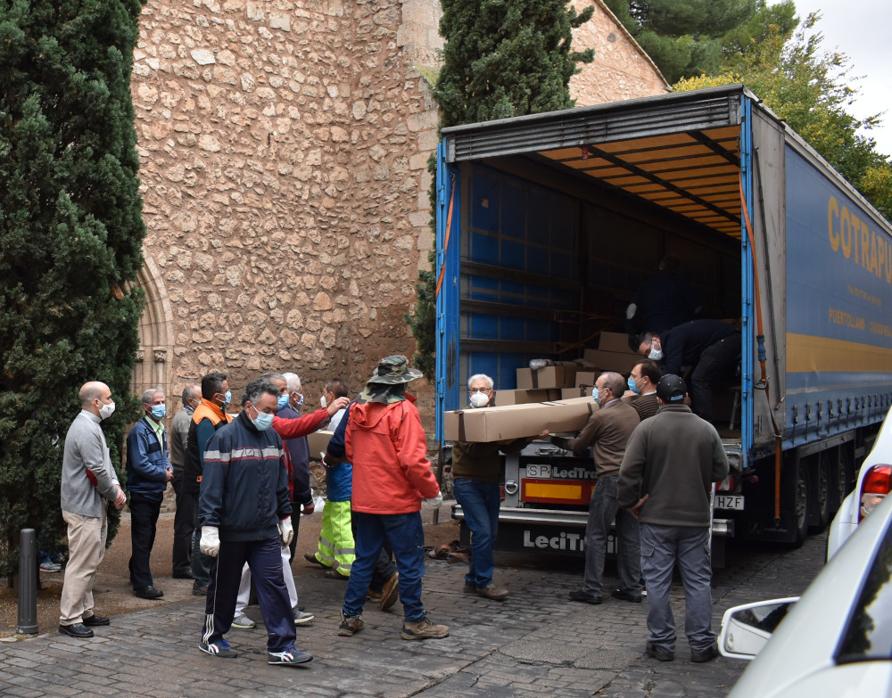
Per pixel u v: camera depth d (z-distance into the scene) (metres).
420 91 12.67
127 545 8.75
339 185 13.24
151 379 11.12
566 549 7.38
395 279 12.85
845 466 10.66
